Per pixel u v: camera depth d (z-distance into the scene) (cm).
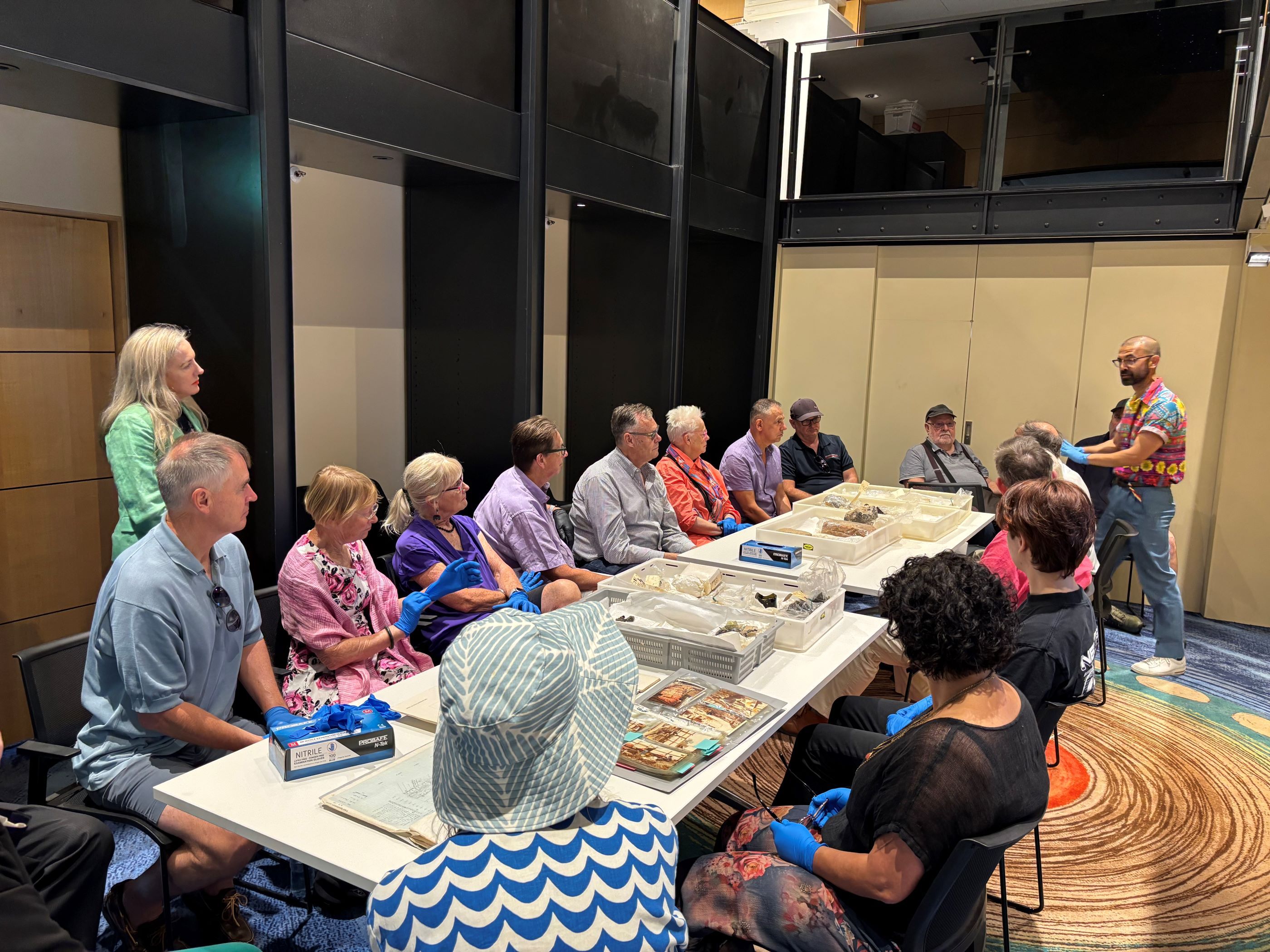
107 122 318
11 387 333
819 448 581
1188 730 402
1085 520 211
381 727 188
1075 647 213
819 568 297
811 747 243
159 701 206
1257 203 473
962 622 158
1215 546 567
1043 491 213
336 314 445
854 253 664
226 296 322
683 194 547
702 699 212
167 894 195
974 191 613
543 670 108
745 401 696
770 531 376
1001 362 631
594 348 589
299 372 432
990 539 533
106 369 357
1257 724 411
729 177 618
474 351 461
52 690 218
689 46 535
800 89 660
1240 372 550
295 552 257
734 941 170
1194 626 559
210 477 211
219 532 217
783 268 689
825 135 655
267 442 320
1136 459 466
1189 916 267
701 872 173
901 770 154
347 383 455
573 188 461
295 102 313
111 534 373
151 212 335
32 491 345
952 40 605
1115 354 595
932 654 160
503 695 105
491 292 451
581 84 466
